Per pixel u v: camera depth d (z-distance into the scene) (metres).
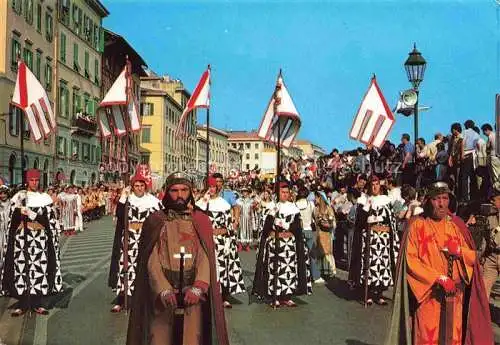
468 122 13.34
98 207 35.47
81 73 46.19
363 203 9.88
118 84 10.20
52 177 39.34
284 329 7.99
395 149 16.64
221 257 9.47
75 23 44.72
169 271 4.82
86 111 47.44
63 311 9.14
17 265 8.77
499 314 8.55
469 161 12.93
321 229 13.20
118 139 10.88
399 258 5.52
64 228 24.55
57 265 9.04
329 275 13.29
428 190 5.57
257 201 19.28
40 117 10.04
